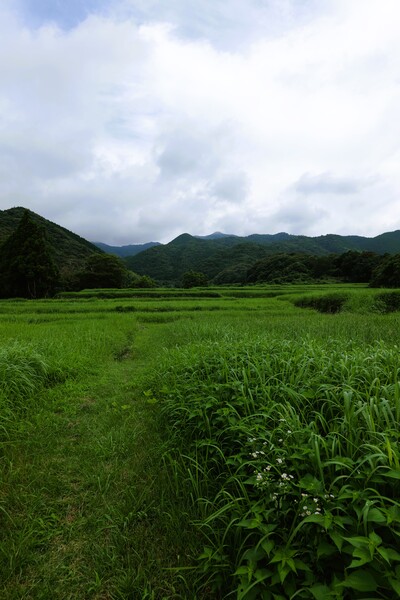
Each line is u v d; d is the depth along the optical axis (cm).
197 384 419
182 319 1551
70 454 360
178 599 196
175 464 304
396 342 665
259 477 212
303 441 245
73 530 251
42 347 721
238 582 191
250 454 255
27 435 398
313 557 174
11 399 470
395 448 208
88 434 407
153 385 561
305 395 315
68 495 292
